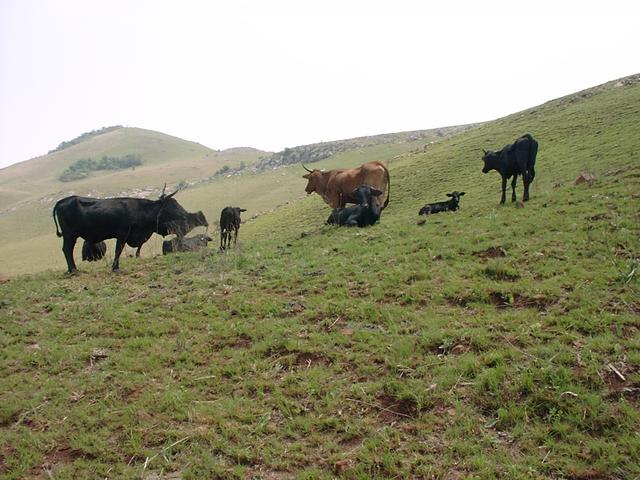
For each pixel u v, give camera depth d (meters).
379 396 6.39
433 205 18.28
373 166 17.58
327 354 7.43
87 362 8.07
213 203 66.56
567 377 6.00
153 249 27.89
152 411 6.59
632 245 9.30
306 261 11.96
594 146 25.38
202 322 9.14
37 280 13.34
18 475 5.67
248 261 12.63
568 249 9.72
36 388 7.40
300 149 99.69
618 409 5.52
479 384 6.17
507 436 5.50
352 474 5.23
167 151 171.12
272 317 8.92
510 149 14.61
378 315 8.36
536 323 7.27
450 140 51.38
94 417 6.56
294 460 5.57
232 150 167.75
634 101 34.28
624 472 4.82
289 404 6.45
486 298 8.36
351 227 15.58
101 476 5.60
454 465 5.20
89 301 10.76
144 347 8.32
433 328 7.60
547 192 15.30
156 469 5.64
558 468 5.01
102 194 99.38
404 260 10.80
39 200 98.69
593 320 7.11
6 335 9.24
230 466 5.59
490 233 11.58
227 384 7.07
